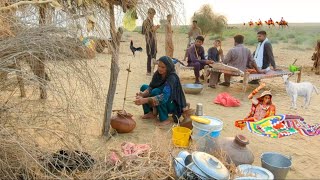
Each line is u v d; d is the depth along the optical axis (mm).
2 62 2996
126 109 6223
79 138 3557
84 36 3631
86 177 3229
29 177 3154
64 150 3484
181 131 4453
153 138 4355
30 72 3141
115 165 3414
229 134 5176
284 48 22688
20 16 3355
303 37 31703
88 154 3572
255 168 3412
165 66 5234
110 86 4508
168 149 3738
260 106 5562
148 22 4414
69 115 3443
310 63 14992
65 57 3273
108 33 3984
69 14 3586
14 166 3182
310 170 4082
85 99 4211
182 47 15586
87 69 3447
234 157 3725
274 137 5109
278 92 8438
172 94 5215
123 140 4645
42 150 3406
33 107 3367
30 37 3105
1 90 3318
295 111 6684
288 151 4629
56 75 3254
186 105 5488
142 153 3738
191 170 3141
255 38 27406
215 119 4199
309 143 4945
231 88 8586
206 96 7637
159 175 3434
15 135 3166
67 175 3182
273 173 3535
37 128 3238
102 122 4859
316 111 6738
